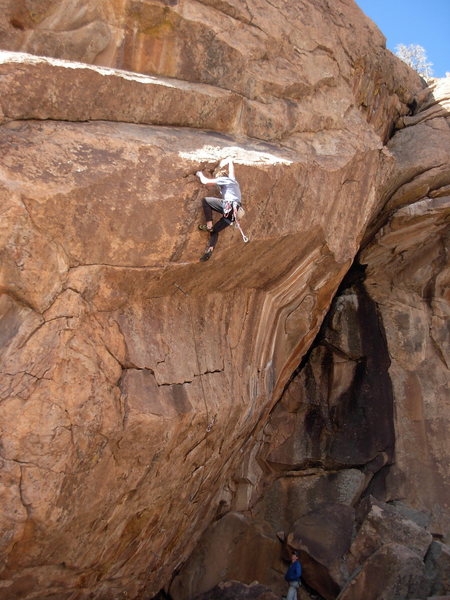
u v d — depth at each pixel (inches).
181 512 340.2
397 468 469.7
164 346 274.1
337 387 491.2
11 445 215.9
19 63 230.4
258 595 378.9
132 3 278.7
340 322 502.3
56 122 241.4
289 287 368.8
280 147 320.2
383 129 492.7
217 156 268.4
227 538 421.7
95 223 233.8
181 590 395.5
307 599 417.4
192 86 290.7
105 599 313.7
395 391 487.5
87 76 247.0
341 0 414.6
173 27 289.6
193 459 311.0
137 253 248.7
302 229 322.7
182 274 276.8
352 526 435.2
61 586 269.0
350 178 361.7
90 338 241.1
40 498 220.1
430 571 398.3
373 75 441.1
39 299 227.5
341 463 468.4
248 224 285.7
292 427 481.4
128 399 249.0
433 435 478.6
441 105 494.6
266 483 474.6
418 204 466.3
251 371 352.2
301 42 356.5
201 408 283.4
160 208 246.8
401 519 424.8
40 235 222.8
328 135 356.2
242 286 332.8
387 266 505.0
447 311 505.7
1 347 222.7
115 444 247.4
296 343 408.2
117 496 261.9
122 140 246.5
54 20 281.4
